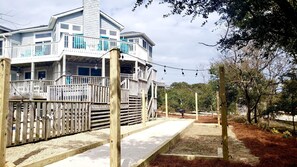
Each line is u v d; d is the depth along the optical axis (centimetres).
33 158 594
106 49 1858
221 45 489
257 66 1527
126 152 716
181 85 4434
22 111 814
